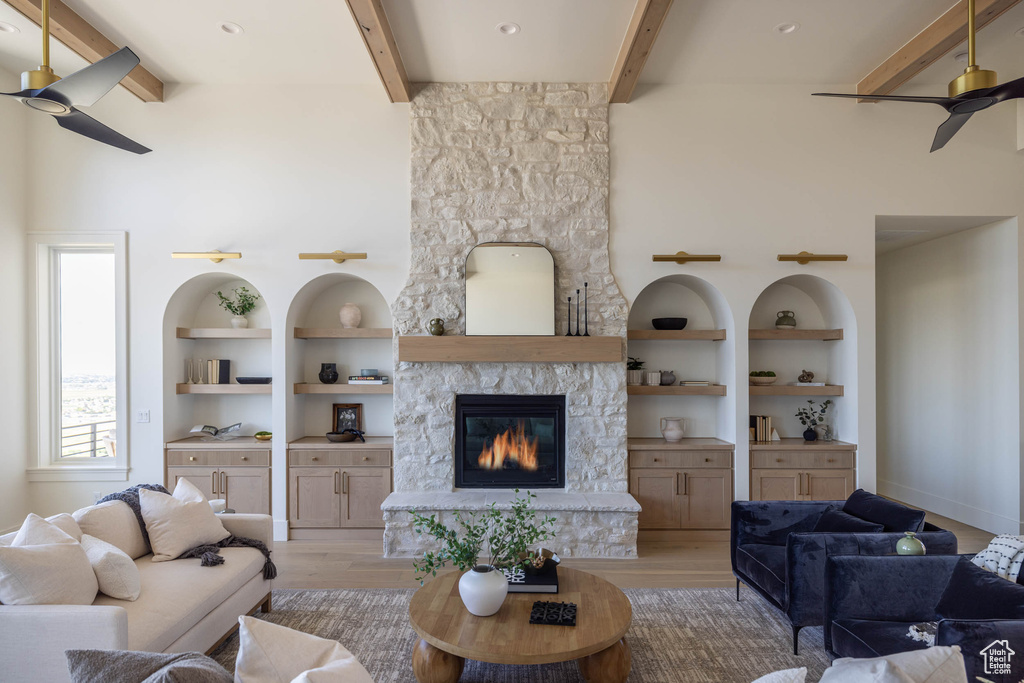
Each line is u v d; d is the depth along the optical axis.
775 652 2.96
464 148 4.81
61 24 3.68
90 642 2.10
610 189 4.85
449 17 3.86
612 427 4.74
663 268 4.84
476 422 4.83
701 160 4.86
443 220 4.80
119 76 2.68
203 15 3.86
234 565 3.01
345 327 5.08
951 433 5.59
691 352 5.39
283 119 4.87
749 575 3.43
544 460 4.82
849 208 4.87
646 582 3.94
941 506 5.70
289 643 1.40
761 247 4.85
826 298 5.16
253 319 5.30
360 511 4.80
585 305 4.79
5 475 4.63
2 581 2.15
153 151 4.85
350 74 4.71
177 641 2.46
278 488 4.80
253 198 4.85
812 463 4.85
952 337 5.59
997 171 4.88
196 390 4.94
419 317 4.78
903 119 4.88
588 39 4.15
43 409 4.89
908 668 1.33
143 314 4.82
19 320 4.77
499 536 2.75
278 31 4.06
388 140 4.87
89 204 4.82
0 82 4.53
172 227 4.84
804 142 4.88
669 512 4.83
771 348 5.43
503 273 4.77
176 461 4.81
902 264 6.30
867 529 3.08
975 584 2.21
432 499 4.46
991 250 5.14
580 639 2.32
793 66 4.57
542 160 4.82
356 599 3.61
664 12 3.56
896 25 3.96
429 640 2.36
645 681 2.69
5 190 4.65
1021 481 4.89
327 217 4.85
